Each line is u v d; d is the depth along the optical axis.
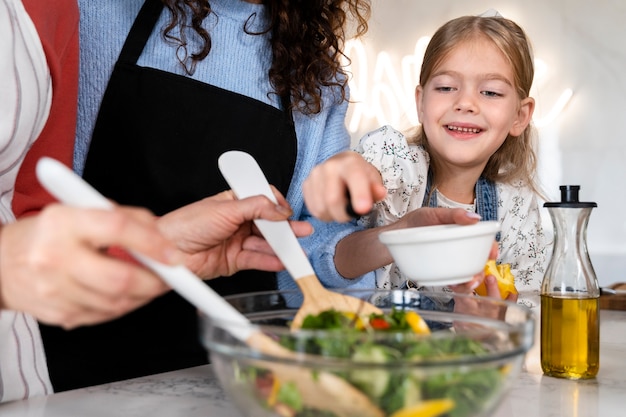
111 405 0.83
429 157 1.82
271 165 1.32
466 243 0.77
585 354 0.94
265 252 0.97
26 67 0.94
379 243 1.14
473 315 0.77
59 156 1.10
